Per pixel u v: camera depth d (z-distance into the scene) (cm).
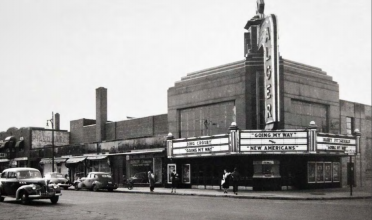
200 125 4000
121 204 2359
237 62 3706
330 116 3922
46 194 2341
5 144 6656
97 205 2298
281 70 3475
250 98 3538
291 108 3553
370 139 4453
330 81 3981
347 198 2791
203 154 3550
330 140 3284
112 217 1734
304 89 3678
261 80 3531
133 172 4541
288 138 3172
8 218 1728
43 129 6581
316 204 2333
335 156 3844
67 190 4019
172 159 4038
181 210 2006
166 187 4078
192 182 3903
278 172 3425
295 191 3319
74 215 1817
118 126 5353
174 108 4250
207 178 3769
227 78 3738
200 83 4003
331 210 1992
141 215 1802
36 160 6259
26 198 2330
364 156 4331
